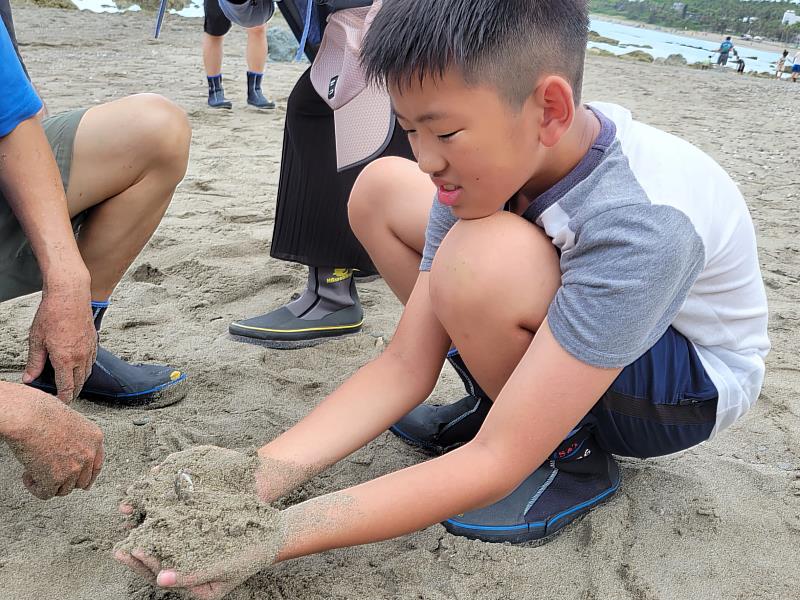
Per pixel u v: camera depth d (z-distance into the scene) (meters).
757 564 1.42
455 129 1.08
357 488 1.21
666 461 1.72
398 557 1.40
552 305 1.21
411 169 1.72
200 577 1.08
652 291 1.14
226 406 1.87
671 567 1.40
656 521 1.52
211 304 2.45
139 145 1.63
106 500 1.51
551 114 1.12
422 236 1.67
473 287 1.28
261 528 1.14
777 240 3.40
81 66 6.95
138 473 1.60
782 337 2.39
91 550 1.38
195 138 4.62
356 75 1.96
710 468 1.70
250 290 2.56
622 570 1.39
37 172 1.43
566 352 1.17
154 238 2.93
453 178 1.15
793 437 1.84
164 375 1.88
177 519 1.14
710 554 1.44
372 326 2.38
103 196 1.67
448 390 2.00
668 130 6.31
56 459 1.24
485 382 1.42
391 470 1.66
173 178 1.72
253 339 2.20
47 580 1.31
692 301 1.37
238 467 1.27
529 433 1.18
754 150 5.66
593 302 1.16
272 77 7.28
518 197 1.36
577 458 1.50
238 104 5.79
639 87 9.48
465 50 1.03
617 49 23.31
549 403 1.17
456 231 1.33
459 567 1.38
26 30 9.12
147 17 12.19
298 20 2.17
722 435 1.84
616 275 1.15
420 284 1.48
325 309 2.23
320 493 1.57
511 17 1.04
